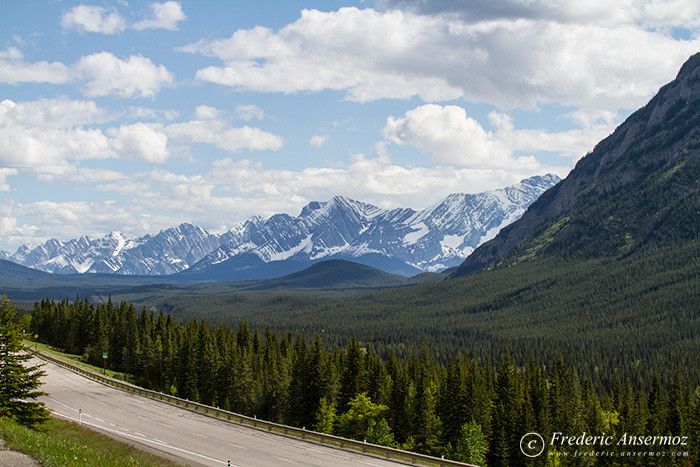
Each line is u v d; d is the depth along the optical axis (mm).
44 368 119250
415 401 102562
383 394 110875
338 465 52500
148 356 145500
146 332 155375
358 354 115375
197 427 69000
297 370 118062
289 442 62188
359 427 98062
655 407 108500
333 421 104375
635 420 99000
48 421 60812
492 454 94688
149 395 94062
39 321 199500
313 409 108875
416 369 123000
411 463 54281
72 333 180000
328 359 117750
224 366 126375
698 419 95938
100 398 88188
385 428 95312
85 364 154000
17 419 53156
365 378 115750
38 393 55156
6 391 53906
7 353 54344
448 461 52750
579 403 121500
